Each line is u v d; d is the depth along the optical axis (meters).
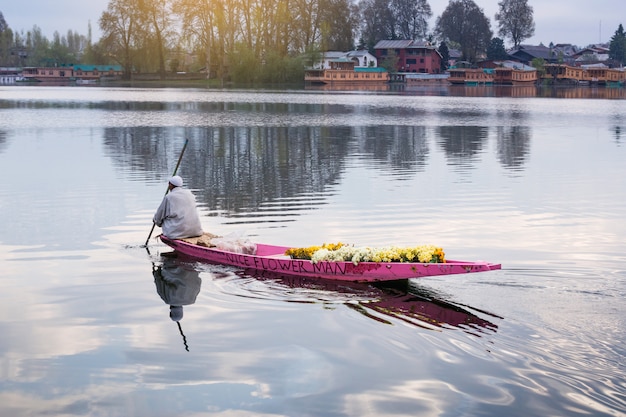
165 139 32.84
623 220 15.45
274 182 20.89
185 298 10.19
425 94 93.12
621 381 7.32
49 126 39.00
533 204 17.42
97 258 12.38
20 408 6.92
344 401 7.02
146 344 8.45
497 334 8.55
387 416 6.73
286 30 125.25
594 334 8.48
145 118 45.53
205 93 86.75
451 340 8.45
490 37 174.00
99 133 35.41
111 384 7.41
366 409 6.86
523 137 35.12
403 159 26.50
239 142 31.91
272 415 6.77
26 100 67.94
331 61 130.50
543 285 10.38
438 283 10.60
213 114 49.88
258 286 10.84
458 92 102.56
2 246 13.19
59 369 7.76
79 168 23.45
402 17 171.00
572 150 29.81
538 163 25.58
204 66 132.88
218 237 13.05
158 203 17.44
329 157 26.91
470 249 12.75
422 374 7.57
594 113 55.16
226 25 123.81
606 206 17.20
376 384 7.36
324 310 9.65
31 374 7.64
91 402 7.03
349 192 19.11
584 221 15.34
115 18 129.88
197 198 18.22
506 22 177.38
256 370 7.71
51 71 154.25
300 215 15.97
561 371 7.55
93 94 83.00
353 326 9.01
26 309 9.66
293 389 7.27
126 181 20.86
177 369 7.75
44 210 16.53
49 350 8.27
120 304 9.90
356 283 10.96
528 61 167.75
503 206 17.09
